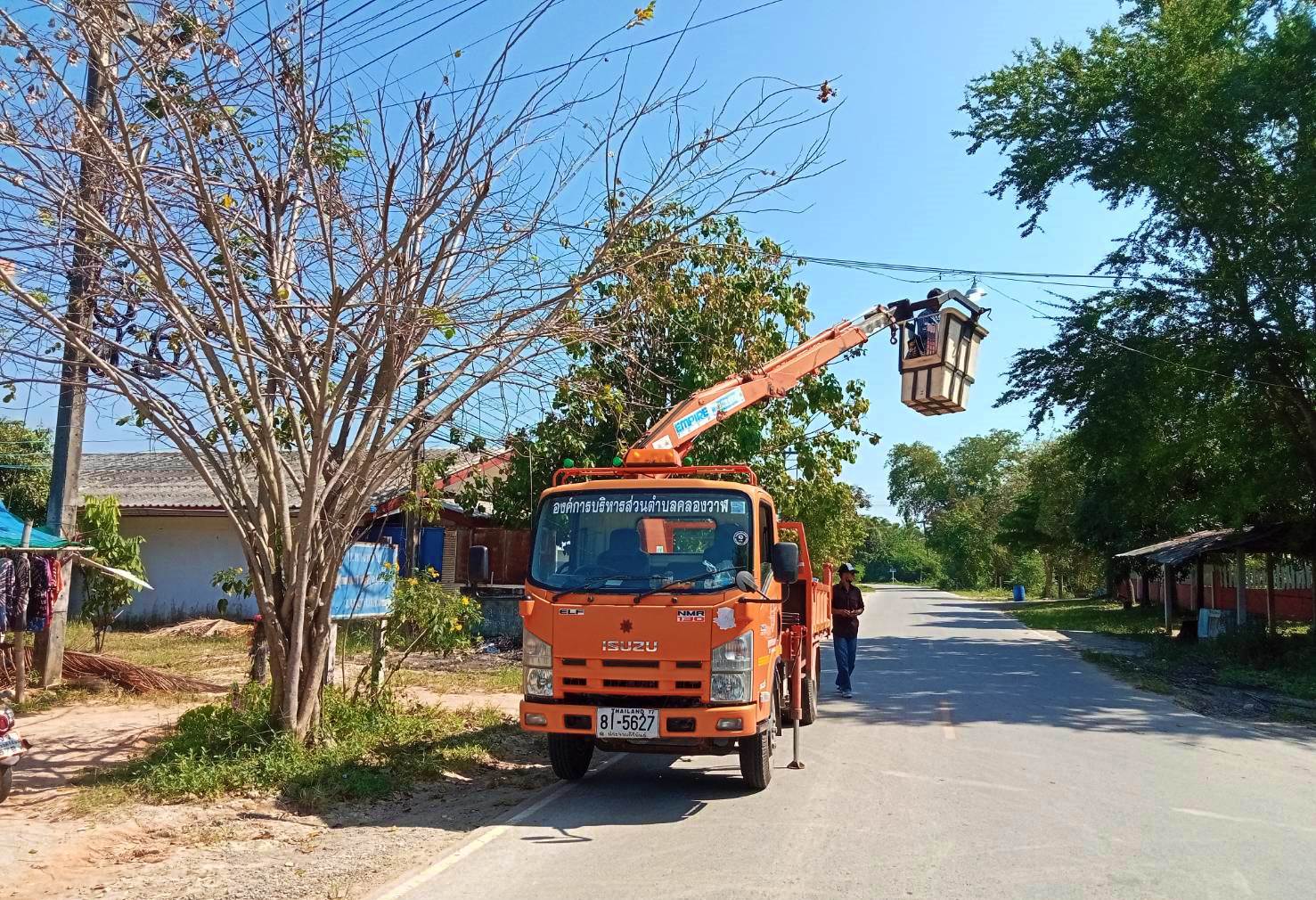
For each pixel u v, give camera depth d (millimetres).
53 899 5426
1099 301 23547
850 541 37156
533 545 8148
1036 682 16969
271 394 9211
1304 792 8477
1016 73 23906
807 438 17812
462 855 6293
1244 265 20734
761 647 7793
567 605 7723
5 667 12703
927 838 6750
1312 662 19531
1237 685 17359
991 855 6359
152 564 23094
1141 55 21766
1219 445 23594
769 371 11328
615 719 7453
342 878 5836
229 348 7930
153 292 7625
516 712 11992
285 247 8812
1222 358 21672
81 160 7766
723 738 7629
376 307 7883
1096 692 15609
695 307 14383
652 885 5707
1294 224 19422
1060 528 49969
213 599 22906
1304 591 29719
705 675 7422
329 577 8953
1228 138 20656
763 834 6832
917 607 48875
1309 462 22422
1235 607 34312
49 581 11547
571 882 5758
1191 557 27438
